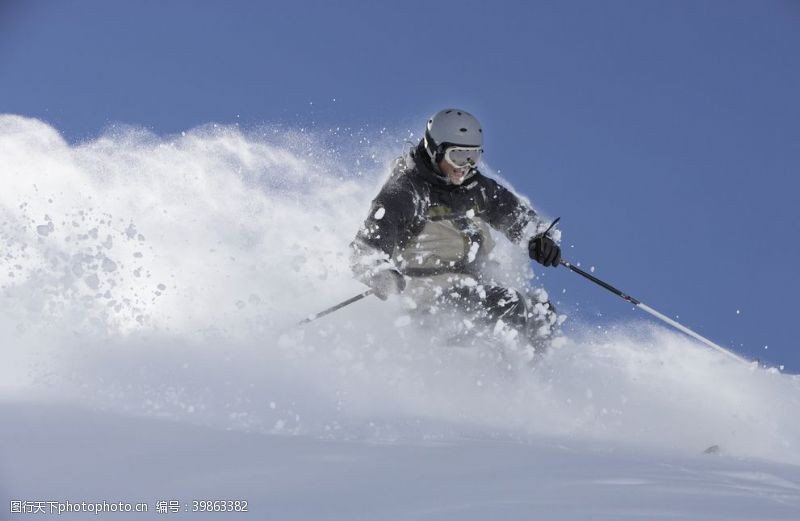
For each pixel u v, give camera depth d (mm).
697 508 5492
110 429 7051
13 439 6586
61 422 7211
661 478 6336
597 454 7387
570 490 5809
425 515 5211
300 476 5930
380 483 5836
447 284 12953
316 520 5105
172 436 6918
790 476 7172
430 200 13125
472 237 13359
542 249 13500
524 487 5840
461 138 12727
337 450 6684
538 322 12641
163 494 5500
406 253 13117
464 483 5887
